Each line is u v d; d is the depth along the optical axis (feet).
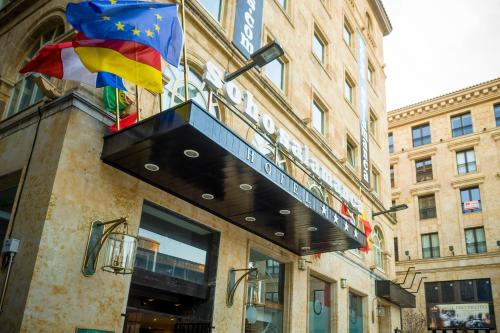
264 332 40.83
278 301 43.80
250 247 40.73
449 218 115.96
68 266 24.56
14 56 36.19
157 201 31.27
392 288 66.39
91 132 27.48
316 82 59.72
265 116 42.39
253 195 32.19
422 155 126.72
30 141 28.63
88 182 26.66
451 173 119.85
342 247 43.24
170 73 35.29
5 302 23.56
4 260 24.73
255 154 28.50
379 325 71.46
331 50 66.80
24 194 26.48
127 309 27.99
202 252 35.55
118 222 25.67
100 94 29.17
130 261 25.29
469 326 103.76
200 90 38.55
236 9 45.44
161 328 35.35
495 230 107.96
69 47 26.68
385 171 84.33
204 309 34.12
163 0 35.32
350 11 79.97
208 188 31.55
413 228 120.67
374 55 90.68
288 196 31.99
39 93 32.50
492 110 118.83
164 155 26.96
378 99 87.92
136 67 25.43
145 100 31.55
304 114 54.65
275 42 33.42
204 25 39.04
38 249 23.34
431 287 112.47
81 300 24.77
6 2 41.55
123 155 27.17
